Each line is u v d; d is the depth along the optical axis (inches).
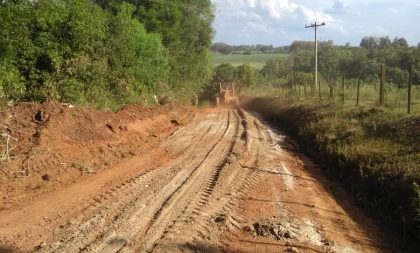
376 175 442.6
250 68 2386.8
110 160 526.9
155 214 339.9
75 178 443.5
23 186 399.5
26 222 319.9
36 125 513.3
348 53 2231.8
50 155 465.7
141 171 480.7
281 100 1347.2
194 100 1556.3
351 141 587.8
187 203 370.9
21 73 611.5
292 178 495.2
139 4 1234.0
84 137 545.0
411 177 395.9
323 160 594.6
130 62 866.8
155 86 1025.5
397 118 623.2
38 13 636.7
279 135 853.2
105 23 798.5
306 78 2023.9
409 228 343.9
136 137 663.1
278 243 304.8
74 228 309.0
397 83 1385.3
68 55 663.8
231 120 1039.0
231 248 290.7
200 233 307.4
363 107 788.6
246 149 639.1
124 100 810.2
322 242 315.9
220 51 6195.9
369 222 374.0
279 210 377.4
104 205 359.6
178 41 1330.0
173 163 527.5
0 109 512.1
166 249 277.4
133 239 291.6
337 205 414.6
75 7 679.1
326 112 828.6
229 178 463.8
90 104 665.0
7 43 588.4
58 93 623.2
